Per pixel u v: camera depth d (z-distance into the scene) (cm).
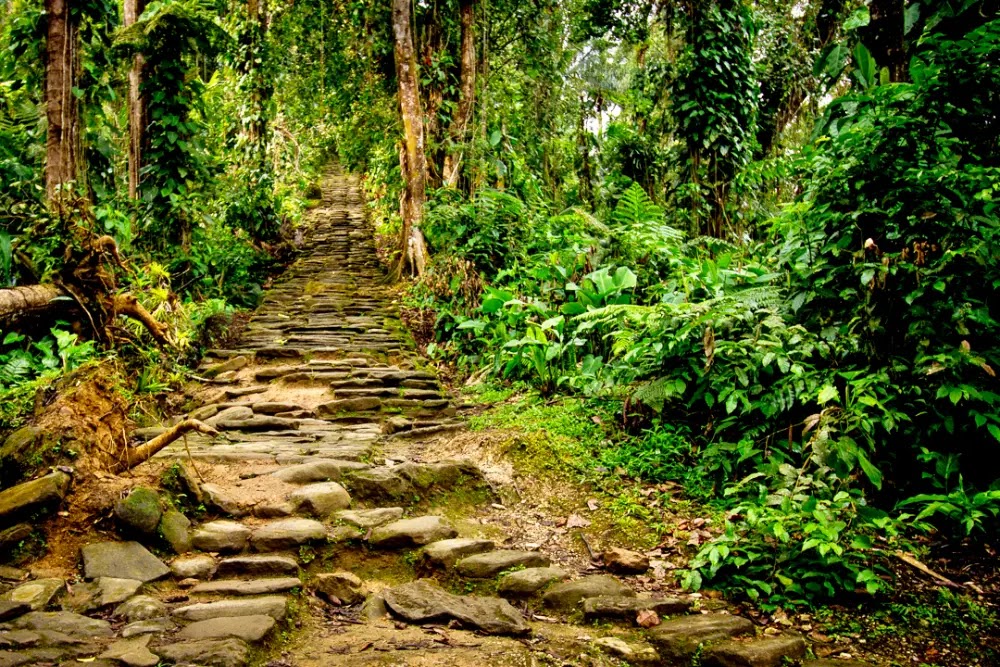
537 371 543
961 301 336
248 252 1096
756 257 594
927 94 353
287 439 463
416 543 313
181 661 201
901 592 287
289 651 227
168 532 294
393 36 1105
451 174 1087
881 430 353
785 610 281
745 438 382
